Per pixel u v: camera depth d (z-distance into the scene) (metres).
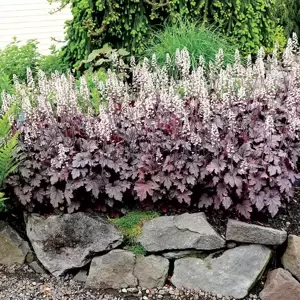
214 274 1.50
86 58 2.71
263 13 2.84
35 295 1.53
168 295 1.51
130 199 1.62
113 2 2.58
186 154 1.55
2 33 4.05
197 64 2.46
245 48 2.72
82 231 1.57
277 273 1.49
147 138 1.62
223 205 1.50
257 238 1.50
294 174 1.54
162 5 2.59
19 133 1.59
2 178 1.58
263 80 1.84
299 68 2.00
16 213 1.71
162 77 1.96
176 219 1.54
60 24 4.15
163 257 1.54
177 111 1.60
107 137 1.54
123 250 1.55
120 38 2.71
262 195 1.51
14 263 1.63
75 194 1.58
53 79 2.03
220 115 1.70
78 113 1.70
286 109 1.73
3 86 2.26
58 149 1.60
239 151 1.55
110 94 1.83
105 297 1.52
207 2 2.66
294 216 1.61
